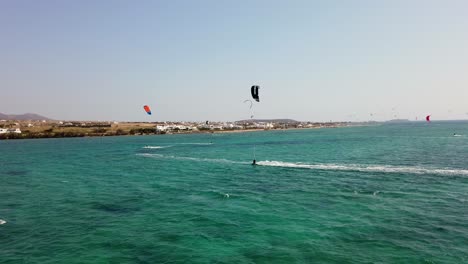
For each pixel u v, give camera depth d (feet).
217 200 116.98
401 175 162.61
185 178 173.58
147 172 201.36
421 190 126.31
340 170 185.47
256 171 193.98
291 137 654.94
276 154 299.79
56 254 69.62
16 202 120.26
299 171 187.21
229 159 270.05
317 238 75.46
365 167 194.08
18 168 232.73
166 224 88.94
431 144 350.84
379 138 505.66
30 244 75.77
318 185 141.90
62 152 370.73
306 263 62.49
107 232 83.25
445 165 194.39
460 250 67.05
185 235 79.61
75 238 79.25
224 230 82.64
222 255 67.21
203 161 260.01
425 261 62.23
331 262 62.64
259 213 97.81
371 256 65.00
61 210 107.24
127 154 337.31
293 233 79.10
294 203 109.60
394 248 68.69
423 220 87.71
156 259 65.98
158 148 418.72
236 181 159.33
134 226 87.86
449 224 83.97
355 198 115.03
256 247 71.00
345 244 71.51
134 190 141.69
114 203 116.16
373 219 89.40
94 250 71.36
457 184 137.39
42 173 204.13
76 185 157.48
